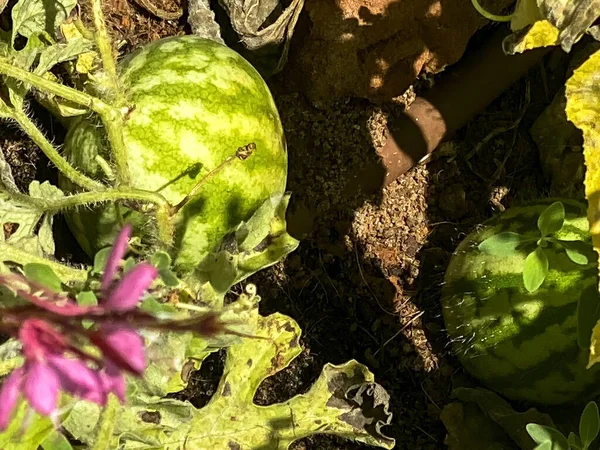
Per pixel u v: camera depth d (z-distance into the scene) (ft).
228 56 1.53
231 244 1.44
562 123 1.97
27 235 1.44
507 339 1.59
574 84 1.23
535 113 2.06
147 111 1.43
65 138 1.60
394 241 1.96
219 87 1.48
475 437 1.79
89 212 1.51
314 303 1.90
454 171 2.01
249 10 1.75
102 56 1.36
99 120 1.48
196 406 1.76
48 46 1.51
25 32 1.57
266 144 1.54
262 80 1.59
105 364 0.74
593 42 1.99
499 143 2.05
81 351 0.73
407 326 1.92
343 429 1.51
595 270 1.49
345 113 1.93
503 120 2.05
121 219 1.48
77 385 0.73
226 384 1.51
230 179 1.48
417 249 1.97
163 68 1.47
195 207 1.47
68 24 1.51
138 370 0.72
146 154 1.42
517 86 2.05
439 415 1.86
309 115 1.92
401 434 1.87
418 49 1.84
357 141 1.93
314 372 1.87
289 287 1.90
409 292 1.94
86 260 1.74
